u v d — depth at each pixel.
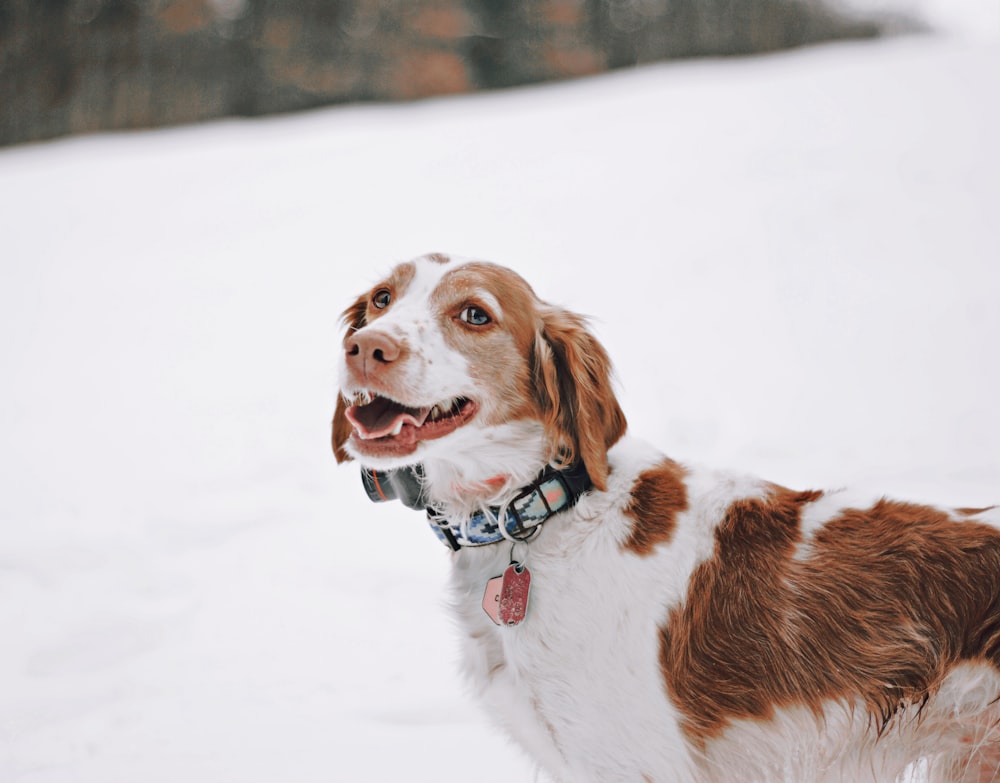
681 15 40.50
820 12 42.06
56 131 34.75
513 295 2.66
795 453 5.32
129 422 7.15
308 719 3.37
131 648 3.96
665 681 2.41
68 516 5.52
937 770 2.51
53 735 3.33
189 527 5.23
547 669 2.44
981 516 2.50
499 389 2.58
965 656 2.38
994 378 5.89
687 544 2.50
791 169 11.25
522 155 14.66
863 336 6.81
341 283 10.30
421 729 3.29
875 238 8.70
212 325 9.38
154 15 35.41
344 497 5.54
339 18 36.12
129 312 10.00
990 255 7.91
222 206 14.05
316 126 21.33
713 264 8.80
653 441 5.72
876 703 2.43
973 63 14.68
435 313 2.60
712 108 15.27
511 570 2.50
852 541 2.50
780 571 2.47
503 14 37.50
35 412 7.52
